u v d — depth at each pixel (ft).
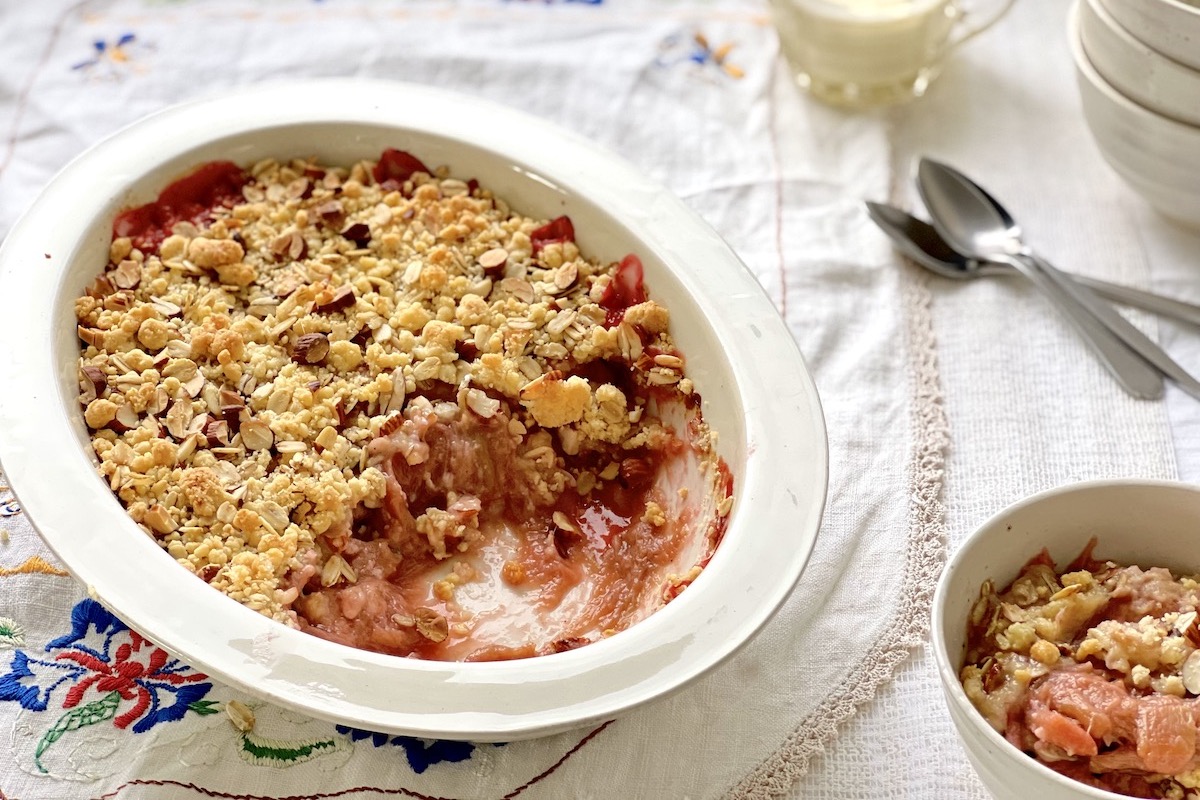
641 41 4.25
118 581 3.14
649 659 3.12
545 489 3.57
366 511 3.44
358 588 3.39
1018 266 3.81
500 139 3.65
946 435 3.63
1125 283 3.84
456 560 3.53
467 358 3.53
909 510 3.53
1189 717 3.10
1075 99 4.16
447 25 4.27
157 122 3.62
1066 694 3.14
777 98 4.16
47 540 3.17
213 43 4.20
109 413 3.37
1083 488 3.26
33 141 4.00
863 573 3.47
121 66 4.15
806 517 3.25
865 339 3.77
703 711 3.32
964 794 3.25
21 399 3.28
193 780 3.23
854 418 3.65
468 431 3.51
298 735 3.27
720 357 3.42
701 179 4.00
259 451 3.39
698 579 3.20
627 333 3.52
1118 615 3.24
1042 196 3.98
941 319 3.80
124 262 3.53
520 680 3.10
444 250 3.59
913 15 4.00
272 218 3.62
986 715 3.16
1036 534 3.27
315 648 3.11
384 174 3.71
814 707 3.33
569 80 4.16
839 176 4.01
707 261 3.50
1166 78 3.65
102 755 3.25
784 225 3.92
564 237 3.63
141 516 3.28
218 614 3.13
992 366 3.72
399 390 3.47
